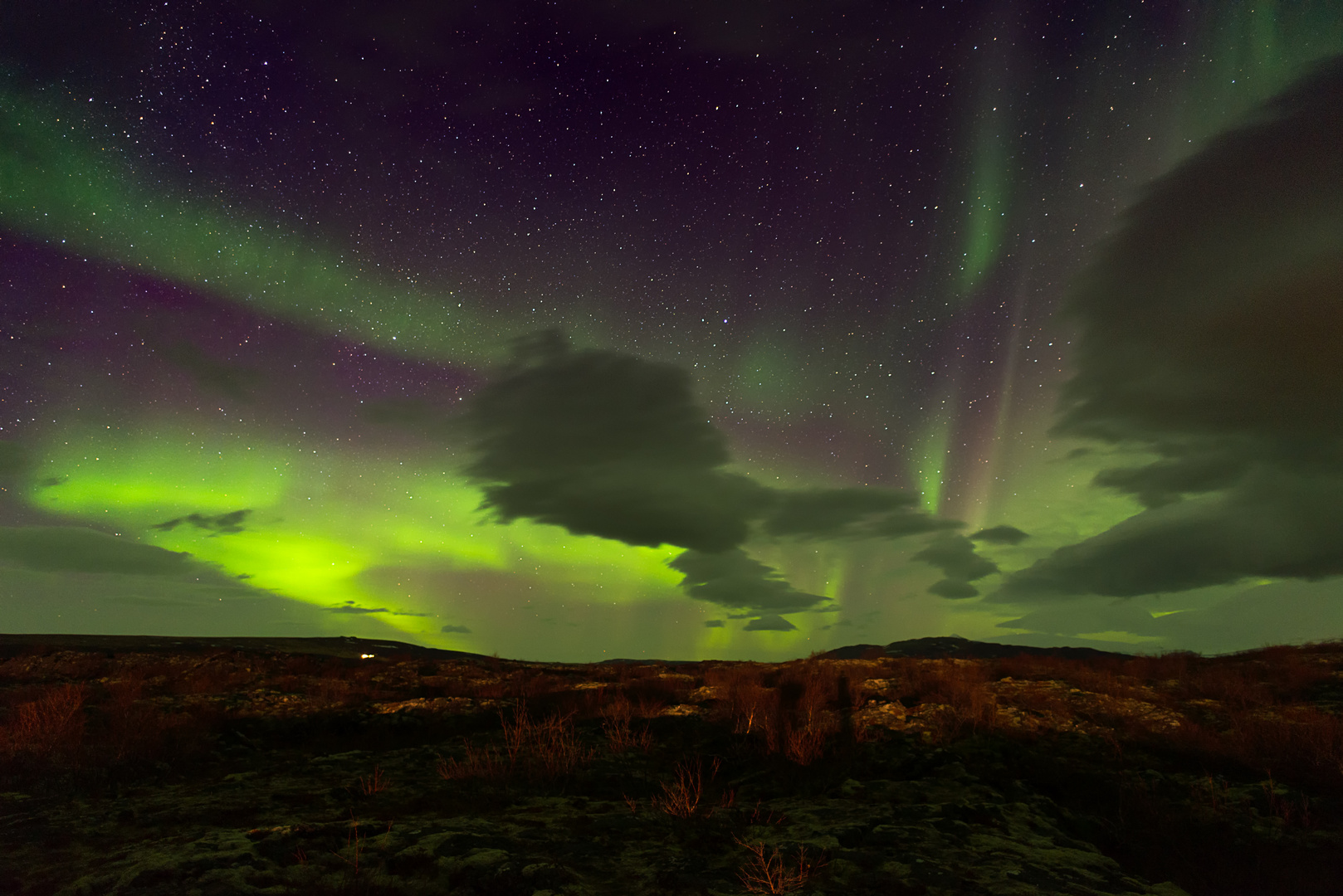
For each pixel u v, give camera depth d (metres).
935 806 7.05
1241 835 6.84
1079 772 8.83
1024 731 11.09
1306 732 9.98
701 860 5.37
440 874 4.87
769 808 7.39
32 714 10.26
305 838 5.54
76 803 7.22
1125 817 7.43
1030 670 19.41
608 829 6.35
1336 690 15.29
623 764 9.67
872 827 6.32
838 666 22.44
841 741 10.74
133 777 8.66
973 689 13.37
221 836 5.49
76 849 5.57
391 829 5.98
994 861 5.39
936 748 9.88
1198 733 10.73
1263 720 11.38
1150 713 12.49
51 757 8.95
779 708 14.23
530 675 23.83
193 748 10.48
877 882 4.84
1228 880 5.82
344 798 7.61
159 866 4.66
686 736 11.75
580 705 16.11
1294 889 5.62
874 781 8.31
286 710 14.97
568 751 9.91
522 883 4.59
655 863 5.24
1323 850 6.41
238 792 7.84
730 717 13.35
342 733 13.14
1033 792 8.03
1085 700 13.81
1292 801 7.59
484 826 6.20
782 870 5.02
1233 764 9.46
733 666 25.17
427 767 9.52
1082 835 6.92
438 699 16.39
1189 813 7.44
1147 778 8.63
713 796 8.27
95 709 13.04
